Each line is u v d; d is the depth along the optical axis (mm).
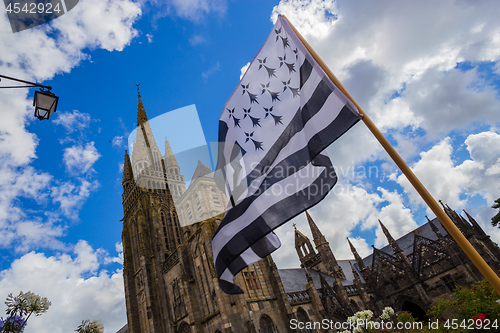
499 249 54094
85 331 10242
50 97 8555
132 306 57219
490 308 18484
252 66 11430
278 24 11266
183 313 41625
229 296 33438
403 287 52500
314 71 9320
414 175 7082
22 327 9156
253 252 10383
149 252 54531
